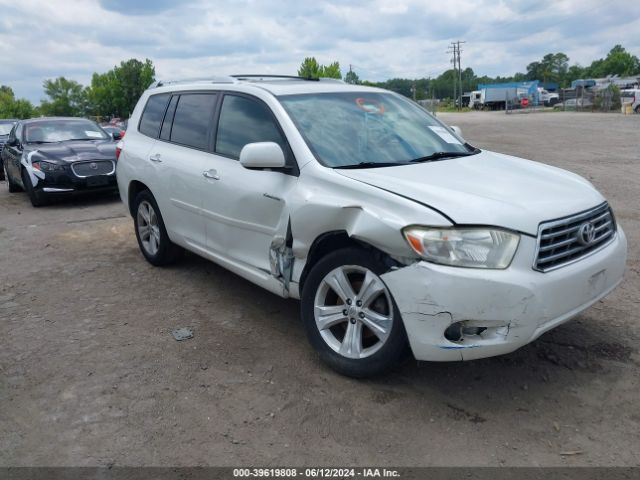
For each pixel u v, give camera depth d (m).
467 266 3.00
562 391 3.40
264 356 3.95
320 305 3.68
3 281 5.76
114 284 5.54
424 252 3.04
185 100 5.38
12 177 11.55
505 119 38.59
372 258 3.30
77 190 9.76
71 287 5.50
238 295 5.14
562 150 16.11
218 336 4.29
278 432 3.10
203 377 3.68
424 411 3.25
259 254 4.23
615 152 15.23
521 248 3.04
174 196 5.19
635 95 38.50
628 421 3.10
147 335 4.34
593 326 4.23
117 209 9.50
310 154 3.84
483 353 3.06
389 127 4.41
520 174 3.88
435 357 3.11
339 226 3.45
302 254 3.76
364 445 2.97
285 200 3.85
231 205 4.38
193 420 3.22
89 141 10.88
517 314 2.99
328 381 3.59
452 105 94.12
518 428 3.07
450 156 4.25
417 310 3.08
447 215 3.05
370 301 3.39
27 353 4.09
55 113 90.88
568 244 3.27
